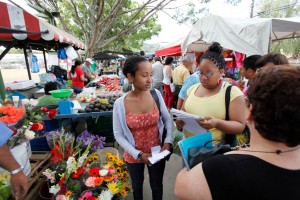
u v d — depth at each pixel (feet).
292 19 12.78
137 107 5.98
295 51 57.52
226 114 5.31
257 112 2.22
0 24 9.53
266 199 2.06
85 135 9.93
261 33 11.09
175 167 10.94
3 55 12.12
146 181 9.77
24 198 6.86
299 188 2.07
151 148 6.16
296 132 2.05
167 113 6.59
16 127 6.04
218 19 12.34
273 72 2.23
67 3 48.85
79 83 21.04
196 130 5.69
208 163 2.41
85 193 6.13
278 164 2.19
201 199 2.30
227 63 19.04
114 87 18.20
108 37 58.13
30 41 19.20
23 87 16.53
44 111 8.21
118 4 38.29
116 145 13.61
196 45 22.17
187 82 8.30
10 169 4.43
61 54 22.65
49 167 8.17
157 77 25.02
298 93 2.01
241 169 2.19
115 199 6.86
